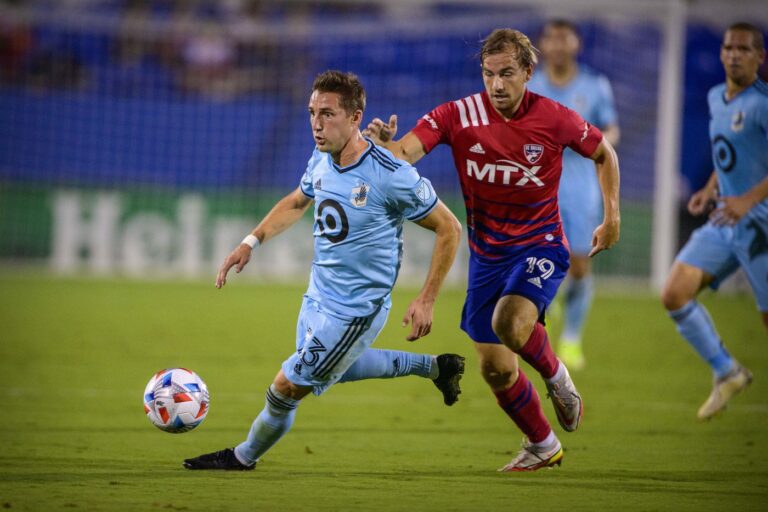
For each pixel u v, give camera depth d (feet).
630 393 108.99
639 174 253.65
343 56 272.92
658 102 254.27
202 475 63.93
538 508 55.72
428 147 68.28
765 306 90.38
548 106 68.23
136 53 266.77
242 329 162.09
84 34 265.13
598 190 132.87
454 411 96.68
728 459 73.05
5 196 247.70
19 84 258.16
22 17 254.88
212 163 264.11
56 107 258.78
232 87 268.00
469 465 69.87
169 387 64.34
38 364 121.90
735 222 83.61
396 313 188.34
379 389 111.14
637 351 145.89
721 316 192.54
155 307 188.75
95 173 258.57
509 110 67.72
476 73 269.85
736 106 88.02
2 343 139.44
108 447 74.08
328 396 105.09
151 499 56.18
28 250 247.29
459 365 66.44
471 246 70.69
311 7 277.64
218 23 275.80
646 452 75.87
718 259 90.79
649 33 255.70
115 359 127.95
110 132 261.03
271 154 264.93
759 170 88.43
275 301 205.05
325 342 62.23
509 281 67.72
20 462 67.36
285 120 267.18
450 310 192.95
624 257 253.24
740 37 86.58
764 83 87.45
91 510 53.21
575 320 129.80
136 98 263.90
